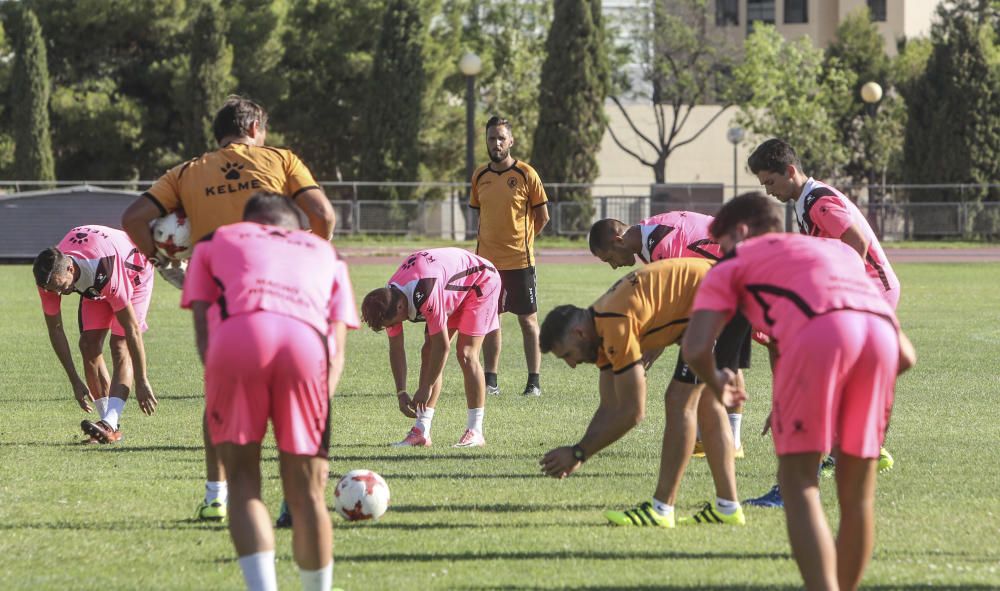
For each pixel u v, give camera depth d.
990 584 18.00
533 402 38.78
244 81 162.25
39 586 17.95
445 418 35.56
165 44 165.50
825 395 15.74
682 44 187.75
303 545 16.23
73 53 163.88
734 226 18.08
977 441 31.23
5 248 110.50
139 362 28.92
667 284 21.05
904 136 155.88
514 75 183.75
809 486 15.99
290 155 21.64
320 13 172.75
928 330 59.50
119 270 29.06
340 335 16.67
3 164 157.12
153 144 164.00
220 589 17.84
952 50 150.38
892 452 29.67
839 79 179.88
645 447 30.67
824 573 15.63
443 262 30.23
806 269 16.12
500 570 19.05
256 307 15.88
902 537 21.12
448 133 168.50
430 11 162.25
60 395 39.97
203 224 21.34
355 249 132.12
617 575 18.73
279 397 16.00
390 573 18.86
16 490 25.05
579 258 123.31
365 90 168.88
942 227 147.50
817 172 177.25
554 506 23.95
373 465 28.27
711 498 24.81
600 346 20.94
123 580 18.31
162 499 24.27
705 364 16.42
